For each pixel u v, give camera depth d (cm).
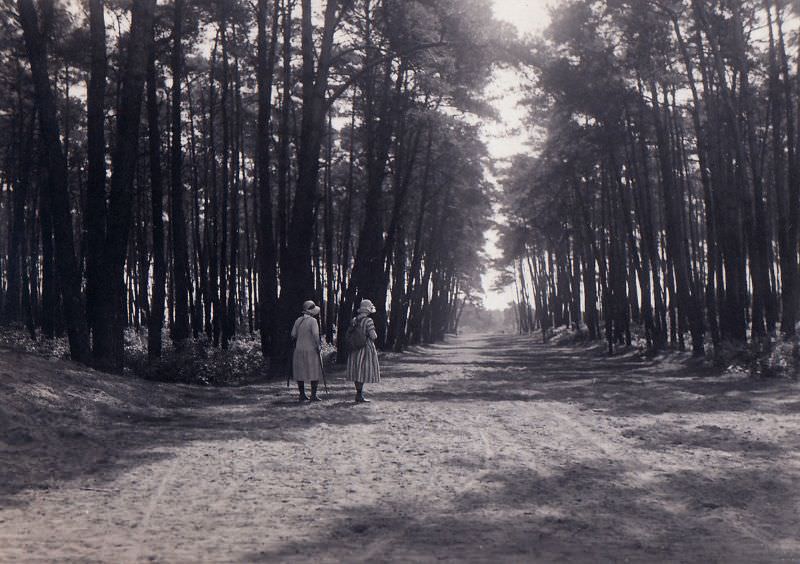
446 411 1262
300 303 2067
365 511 580
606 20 2698
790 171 2228
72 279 1412
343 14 2352
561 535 514
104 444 866
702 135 2933
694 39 2583
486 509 587
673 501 612
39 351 2159
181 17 2241
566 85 2725
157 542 492
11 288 2884
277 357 2048
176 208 2316
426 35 2172
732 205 2389
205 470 739
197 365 1831
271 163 3509
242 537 505
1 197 3609
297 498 623
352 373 1397
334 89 2770
